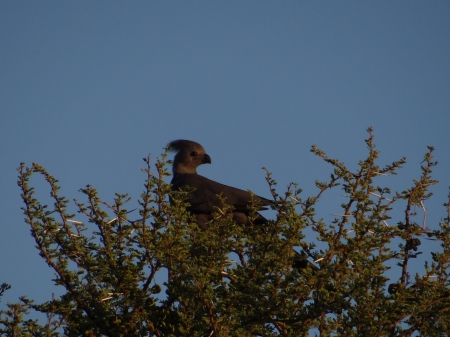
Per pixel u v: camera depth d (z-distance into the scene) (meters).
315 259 11.23
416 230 11.31
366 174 11.73
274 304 10.51
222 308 10.46
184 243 11.20
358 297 10.29
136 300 11.30
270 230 11.60
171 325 11.09
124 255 11.55
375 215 11.12
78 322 11.27
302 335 10.72
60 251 11.57
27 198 11.42
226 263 11.42
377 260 10.54
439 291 10.75
